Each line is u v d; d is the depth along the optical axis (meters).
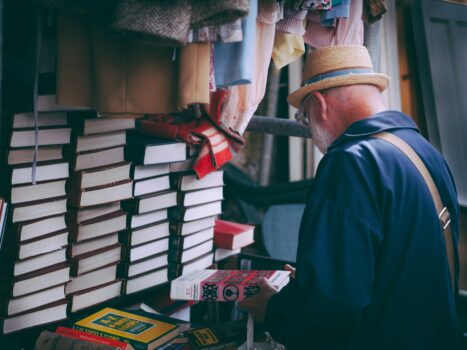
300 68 5.31
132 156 2.18
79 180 1.99
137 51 1.62
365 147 1.64
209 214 2.47
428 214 1.64
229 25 1.54
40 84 1.93
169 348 1.90
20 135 1.84
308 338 1.65
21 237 1.85
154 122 2.37
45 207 1.92
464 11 3.30
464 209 3.03
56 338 1.82
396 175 1.61
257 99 2.31
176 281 1.95
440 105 3.14
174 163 2.34
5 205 1.71
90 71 1.69
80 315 2.15
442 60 3.18
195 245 2.43
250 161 5.62
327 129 1.79
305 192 4.54
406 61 3.53
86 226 2.04
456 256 1.80
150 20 1.45
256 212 4.90
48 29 1.84
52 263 1.96
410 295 1.62
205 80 1.57
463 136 3.21
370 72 1.78
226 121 2.35
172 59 1.59
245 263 2.57
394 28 3.54
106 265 2.14
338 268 1.52
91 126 2.00
